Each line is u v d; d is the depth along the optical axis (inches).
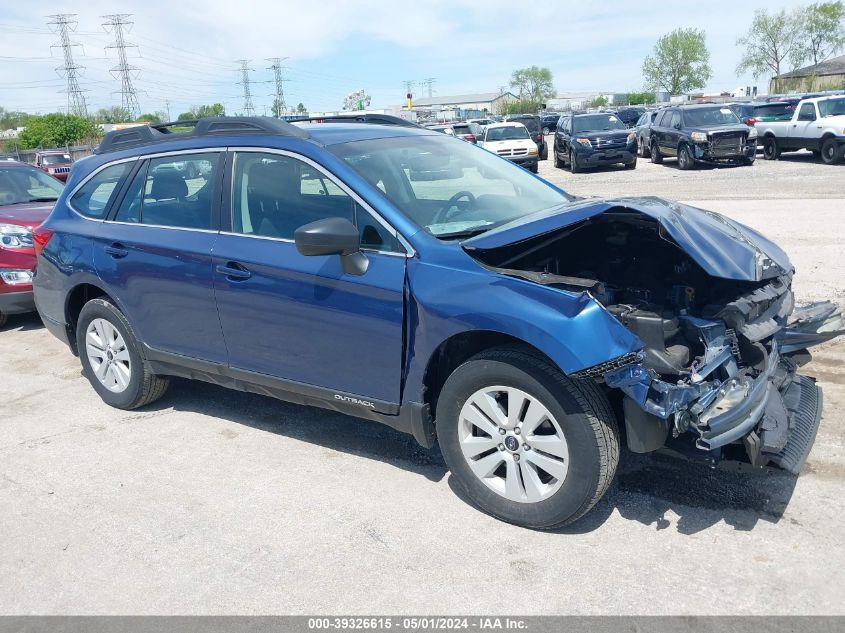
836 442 156.4
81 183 201.3
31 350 266.2
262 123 164.1
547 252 154.1
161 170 179.8
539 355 125.4
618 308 131.9
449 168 168.2
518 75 5167.3
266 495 150.8
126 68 3563.0
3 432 189.9
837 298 260.1
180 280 169.5
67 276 197.5
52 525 143.2
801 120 830.5
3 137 3395.7
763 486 142.2
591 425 120.8
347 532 135.5
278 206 156.7
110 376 198.7
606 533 130.0
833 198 510.3
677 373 121.9
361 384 146.6
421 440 142.6
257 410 197.5
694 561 120.5
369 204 143.3
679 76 3799.2
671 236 131.0
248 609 115.4
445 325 130.5
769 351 142.7
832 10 2847.0
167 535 137.6
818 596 110.2
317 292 146.3
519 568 121.6
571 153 893.8
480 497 136.8
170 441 179.6
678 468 150.9
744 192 578.9
